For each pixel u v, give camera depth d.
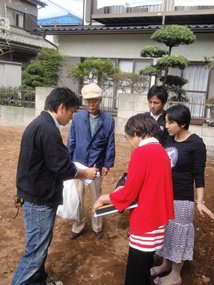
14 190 4.85
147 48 8.81
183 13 10.76
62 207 3.27
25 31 17.38
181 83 8.93
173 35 8.14
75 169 2.29
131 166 2.11
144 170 2.08
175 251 2.67
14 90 10.62
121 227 3.92
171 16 11.09
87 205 4.39
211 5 10.84
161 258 3.27
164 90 3.24
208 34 10.02
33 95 10.29
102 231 3.73
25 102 10.30
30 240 2.31
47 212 2.28
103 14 12.24
